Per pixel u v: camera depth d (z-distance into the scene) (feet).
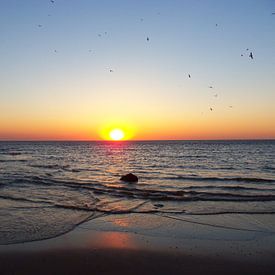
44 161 132.57
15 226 32.50
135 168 102.42
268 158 151.74
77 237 29.43
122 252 25.86
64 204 43.06
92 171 91.04
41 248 26.48
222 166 110.22
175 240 28.81
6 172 84.38
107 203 44.06
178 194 51.44
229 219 36.01
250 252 25.84
